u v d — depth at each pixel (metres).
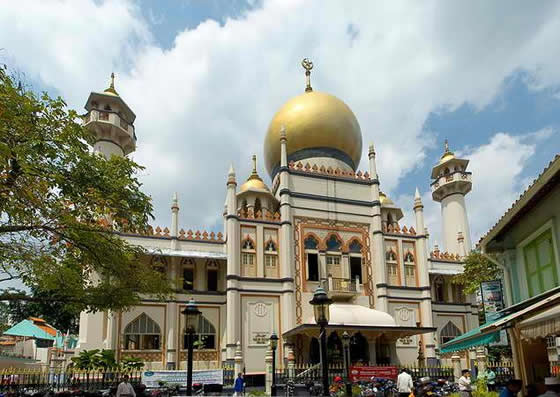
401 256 38.22
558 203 13.06
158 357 30.98
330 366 29.78
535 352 13.71
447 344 16.69
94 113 36.72
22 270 12.89
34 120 12.36
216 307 33.38
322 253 36.06
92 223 13.96
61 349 35.09
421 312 37.19
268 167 44.09
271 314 33.47
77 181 13.45
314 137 41.59
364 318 31.42
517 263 15.97
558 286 13.01
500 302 19.66
